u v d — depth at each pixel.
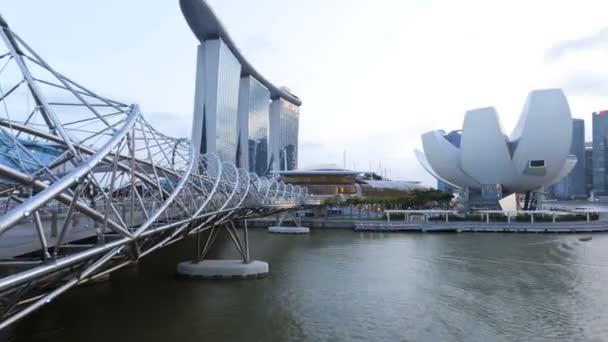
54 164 12.32
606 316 28.23
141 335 23.66
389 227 84.38
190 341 22.92
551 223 85.75
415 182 178.62
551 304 30.94
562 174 111.19
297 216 99.25
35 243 12.90
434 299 31.98
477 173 110.06
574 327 26.27
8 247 12.13
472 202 114.00
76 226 17.41
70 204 9.96
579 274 40.88
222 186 32.19
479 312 29.03
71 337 22.97
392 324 26.48
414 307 29.92
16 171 8.66
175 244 61.03
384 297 32.41
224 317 27.08
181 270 37.47
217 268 36.97
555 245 61.50
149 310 27.97
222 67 155.88
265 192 49.84
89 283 33.81
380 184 153.50
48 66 15.00
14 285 8.38
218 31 150.38
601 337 24.66
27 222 16.20
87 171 9.98
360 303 30.81
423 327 26.03
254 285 35.31
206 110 153.88
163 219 21.55
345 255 52.09
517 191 113.62
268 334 24.38
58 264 9.81
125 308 28.30
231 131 168.12
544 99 99.00
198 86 154.88
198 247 39.19
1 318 10.66
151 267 41.75
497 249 57.25
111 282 35.31
